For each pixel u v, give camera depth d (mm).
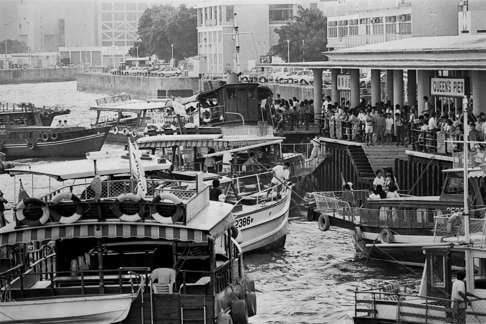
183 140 66188
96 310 35688
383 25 156750
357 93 97500
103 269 37906
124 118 129125
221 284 38469
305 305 50562
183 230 36500
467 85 81062
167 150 71562
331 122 86000
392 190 62719
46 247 43312
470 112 75875
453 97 83188
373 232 58156
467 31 93875
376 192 61000
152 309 36156
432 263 41281
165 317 36188
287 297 52094
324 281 54938
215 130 80688
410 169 74062
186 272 38125
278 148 74438
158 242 39250
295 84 154500
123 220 36750
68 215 36906
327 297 51844
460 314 39938
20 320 35406
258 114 86250
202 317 36188
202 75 188250
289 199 66438
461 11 96750
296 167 80250
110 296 35719
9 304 35344
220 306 37250
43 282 38906
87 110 189250
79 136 112875
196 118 94875
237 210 59906
